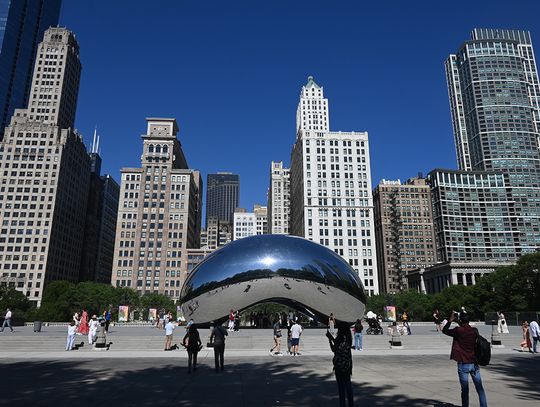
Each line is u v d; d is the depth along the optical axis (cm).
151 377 1319
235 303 2862
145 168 15500
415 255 17462
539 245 18812
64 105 17112
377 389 1073
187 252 14838
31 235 14200
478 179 19338
